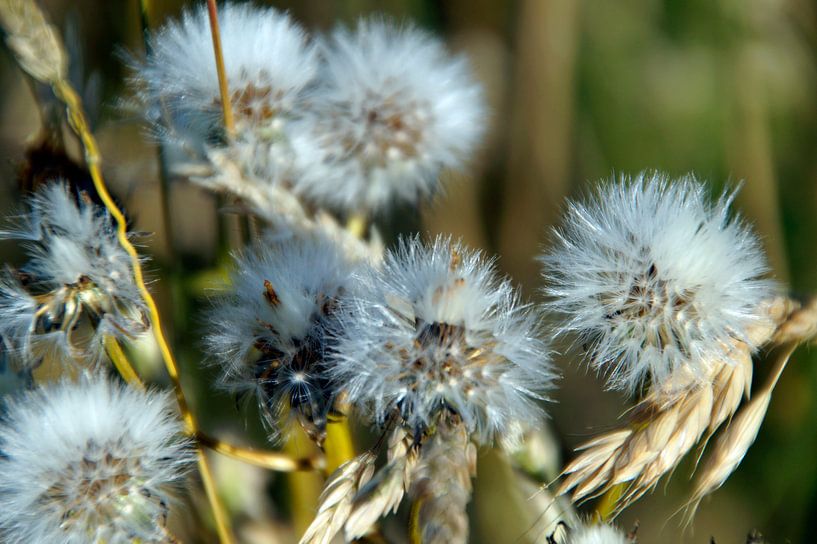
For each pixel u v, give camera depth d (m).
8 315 0.25
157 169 0.28
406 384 0.24
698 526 0.33
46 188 0.26
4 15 0.26
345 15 0.35
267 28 0.28
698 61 0.37
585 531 0.24
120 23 0.32
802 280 0.35
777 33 0.37
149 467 0.25
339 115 0.28
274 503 0.28
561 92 0.38
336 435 0.25
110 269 0.26
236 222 0.28
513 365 0.24
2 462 0.25
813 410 0.33
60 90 0.26
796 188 0.36
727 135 0.37
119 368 0.26
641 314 0.25
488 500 0.30
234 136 0.27
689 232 0.25
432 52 0.29
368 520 0.23
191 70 0.27
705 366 0.25
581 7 0.38
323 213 0.27
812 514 0.33
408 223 0.29
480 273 0.25
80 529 0.24
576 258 0.25
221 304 0.26
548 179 0.38
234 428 0.28
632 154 0.38
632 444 0.24
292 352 0.25
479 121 0.29
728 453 0.25
